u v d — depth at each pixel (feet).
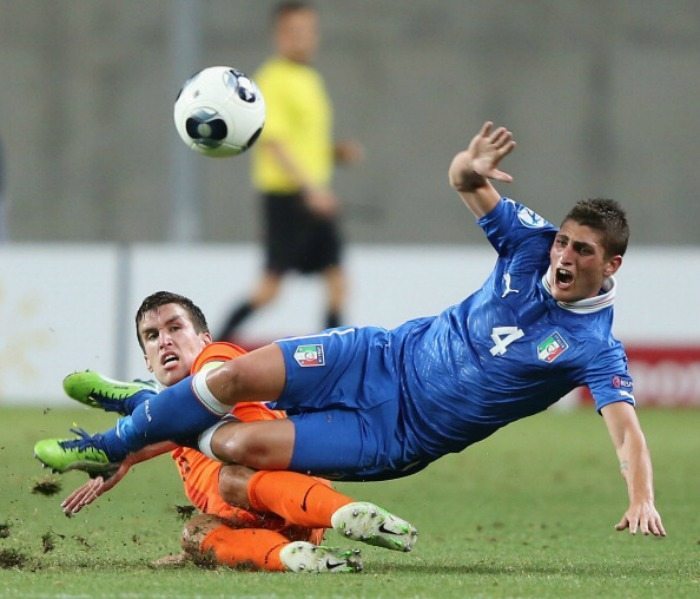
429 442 66.69
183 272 180.96
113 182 304.09
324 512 61.05
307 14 163.43
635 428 62.80
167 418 63.98
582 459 134.51
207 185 297.33
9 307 180.24
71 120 305.53
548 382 65.31
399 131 305.94
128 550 71.10
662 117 307.58
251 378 63.93
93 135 305.32
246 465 64.03
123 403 71.67
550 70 308.40
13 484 102.12
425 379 66.08
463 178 66.33
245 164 297.53
